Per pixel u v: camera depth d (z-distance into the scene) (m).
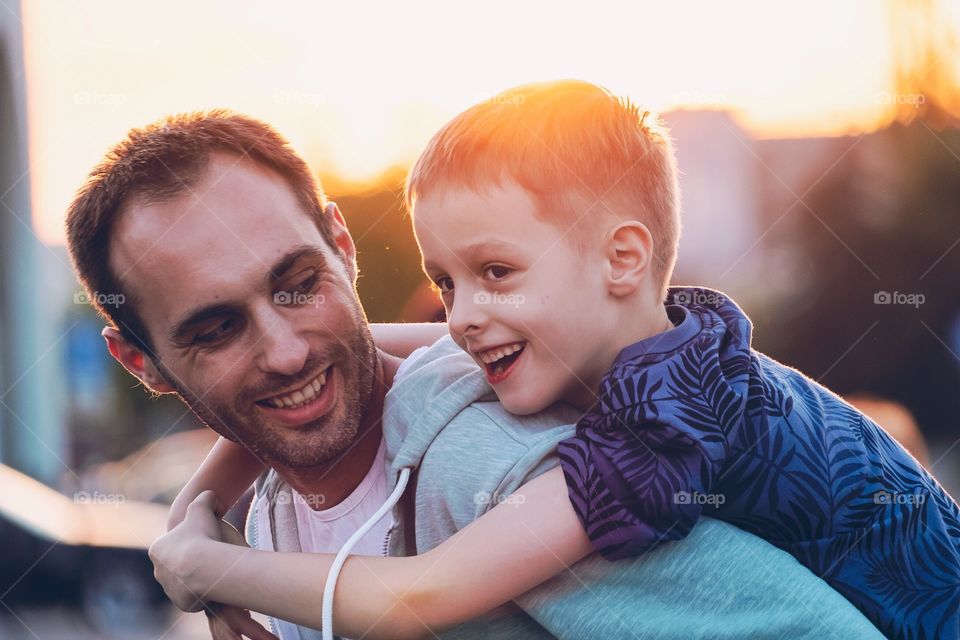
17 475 6.07
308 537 1.39
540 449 1.17
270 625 1.45
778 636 1.11
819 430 1.28
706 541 1.13
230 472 1.50
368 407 1.33
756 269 9.04
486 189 1.20
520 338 1.21
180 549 1.27
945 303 8.61
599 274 1.24
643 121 1.33
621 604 1.11
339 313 1.26
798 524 1.21
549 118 1.23
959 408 8.50
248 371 1.22
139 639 5.50
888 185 8.72
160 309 1.23
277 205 1.23
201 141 1.22
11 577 5.55
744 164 9.02
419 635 1.12
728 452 1.16
